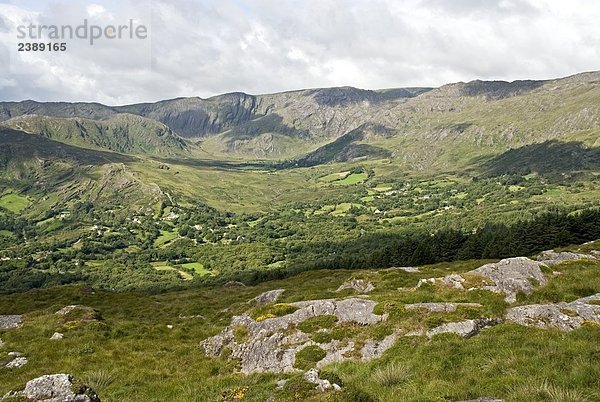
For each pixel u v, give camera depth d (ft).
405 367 65.00
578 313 79.92
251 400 57.67
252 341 98.84
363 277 164.25
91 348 110.93
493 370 57.41
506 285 106.11
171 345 117.19
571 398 43.57
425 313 87.97
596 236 362.94
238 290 259.39
